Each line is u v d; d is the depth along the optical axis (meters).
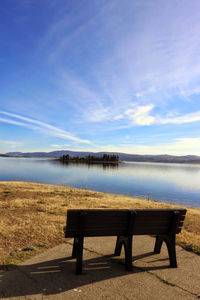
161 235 3.99
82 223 3.28
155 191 29.31
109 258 3.83
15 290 2.69
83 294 2.65
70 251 4.04
